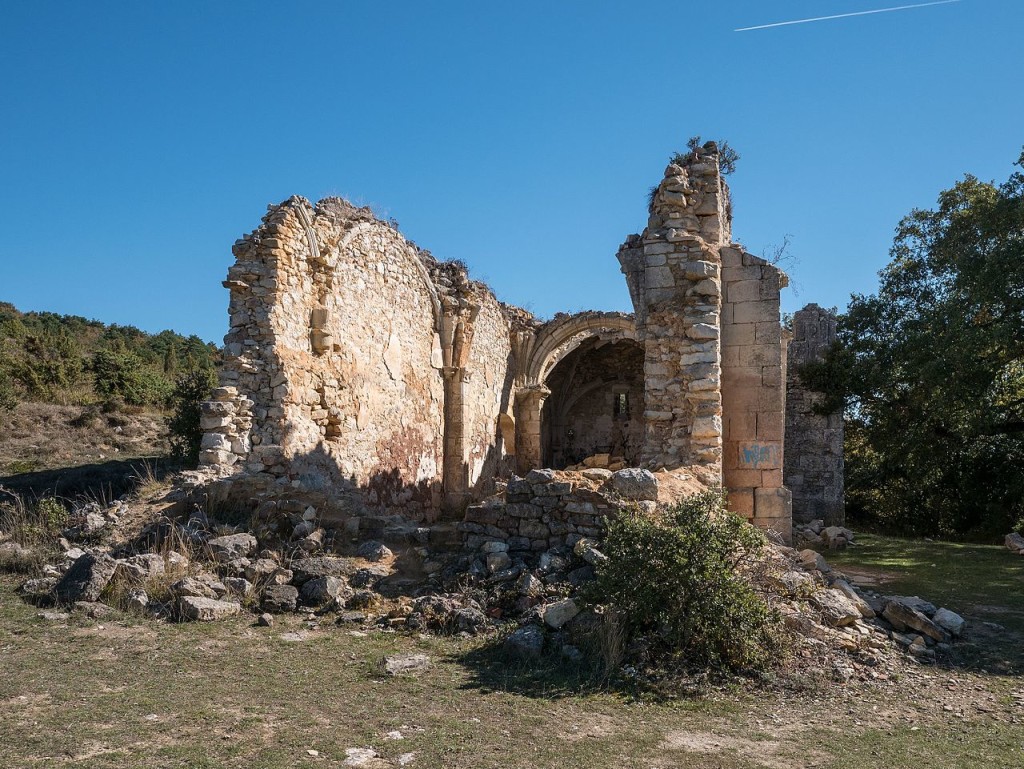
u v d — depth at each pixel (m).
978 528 23.09
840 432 20.47
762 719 5.64
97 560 8.02
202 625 7.25
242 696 5.44
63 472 18.45
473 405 20.33
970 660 7.50
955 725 5.76
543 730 5.11
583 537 8.46
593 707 5.64
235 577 8.40
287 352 12.45
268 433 12.02
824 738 5.30
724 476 12.65
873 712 5.95
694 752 4.90
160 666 6.04
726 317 12.95
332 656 6.54
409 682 5.95
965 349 17.08
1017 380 21.47
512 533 8.83
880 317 21.22
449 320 19.22
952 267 20.33
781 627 7.08
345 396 14.23
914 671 7.08
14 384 30.39
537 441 25.16
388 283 16.39
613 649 6.43
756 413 12.66
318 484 12.98
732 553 7.32
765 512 12.43
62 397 30.77
